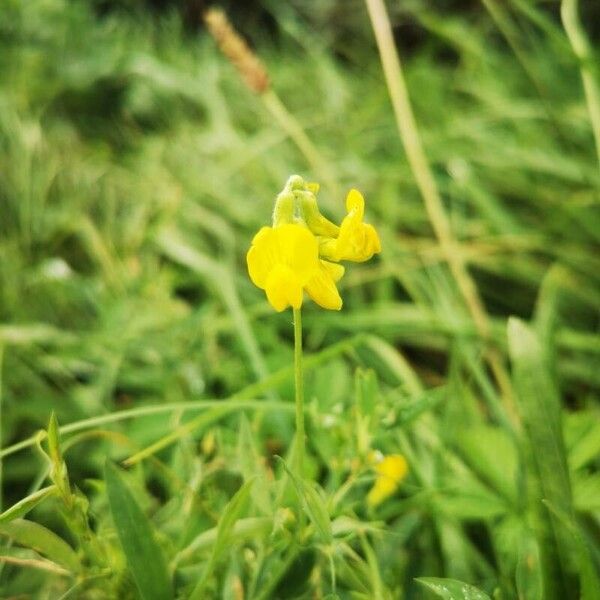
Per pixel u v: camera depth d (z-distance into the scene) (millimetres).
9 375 449
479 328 457
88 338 464
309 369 396
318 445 325
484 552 359
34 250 576
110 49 811
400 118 499
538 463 310
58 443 284
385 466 317
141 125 812
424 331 514
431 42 807
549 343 367
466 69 840
